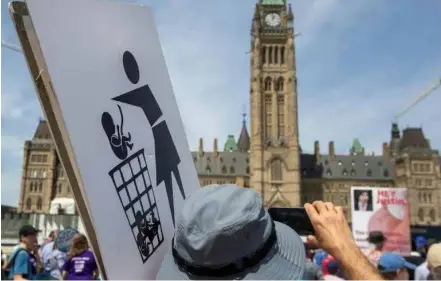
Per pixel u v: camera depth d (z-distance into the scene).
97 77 2.84
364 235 17.31
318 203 2.57
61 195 127.12
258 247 2.33
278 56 130.50
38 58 2.53
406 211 17.42
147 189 3.13
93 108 2.75
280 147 124.25
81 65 2.71
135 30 3.34
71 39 2.66
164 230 3.22
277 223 2.82
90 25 2.86
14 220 35.12
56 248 14.09
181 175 3.59
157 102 3.46
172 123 3.62
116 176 2.85
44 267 13.74
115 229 2.73
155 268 3.03
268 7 133.38
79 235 10.63
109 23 3.06
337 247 2.31
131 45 3.26
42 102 2.58
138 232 2.94
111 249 2.67
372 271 2.21
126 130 3.04
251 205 2.37
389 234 17.28
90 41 2.83
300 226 3.22
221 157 145.50
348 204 143.12
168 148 3.50
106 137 2.82
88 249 10.66
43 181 126.62
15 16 2.44
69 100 2.55
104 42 2.96
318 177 143.88
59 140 2.65
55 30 2.54
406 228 17.36
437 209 134.00
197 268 2.32
